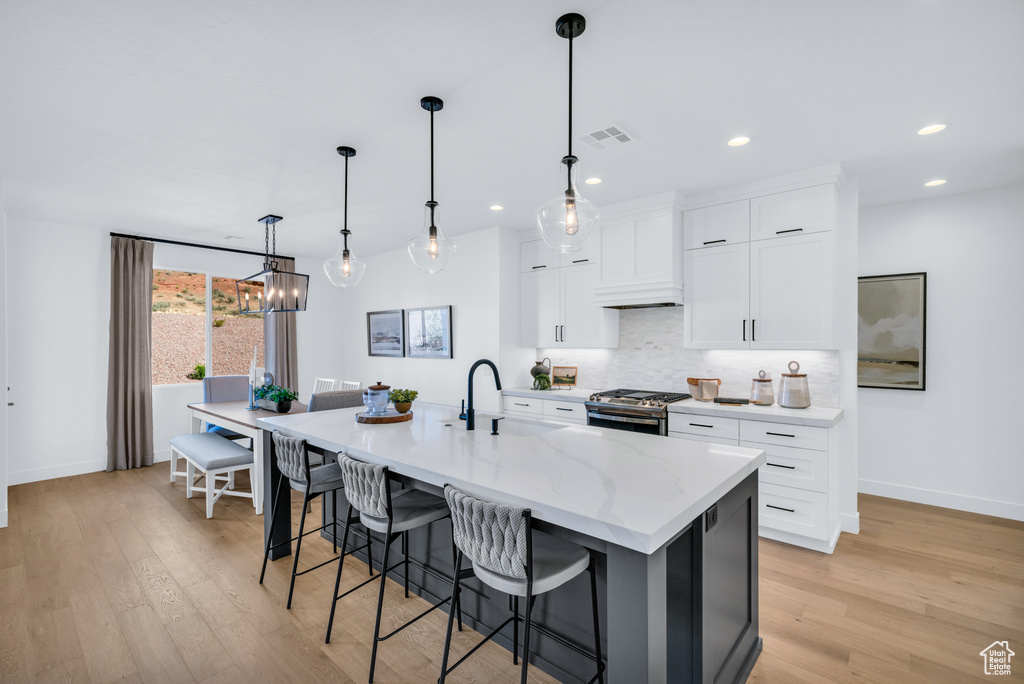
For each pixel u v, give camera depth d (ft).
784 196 11.07
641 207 12.77
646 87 7.20
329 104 7.65
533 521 5.41
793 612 7.91
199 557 9.90
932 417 12.65
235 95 7.35
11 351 14.51
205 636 7.30
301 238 17.34
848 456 11.12
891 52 6.27
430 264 8.36
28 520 11.82
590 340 14.64
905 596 8.36
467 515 5.25
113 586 8.73
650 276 12.68
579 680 6.19
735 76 6.89
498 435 8.14
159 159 9.82
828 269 10.52
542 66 6.64
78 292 15.55
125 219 14.56
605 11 5.51
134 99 7.43
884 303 13.23
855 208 10.81
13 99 7.39
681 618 5.40
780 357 12.28
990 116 8.04
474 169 10.62
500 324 15.94
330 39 6.00
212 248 18.56
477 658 6.84
